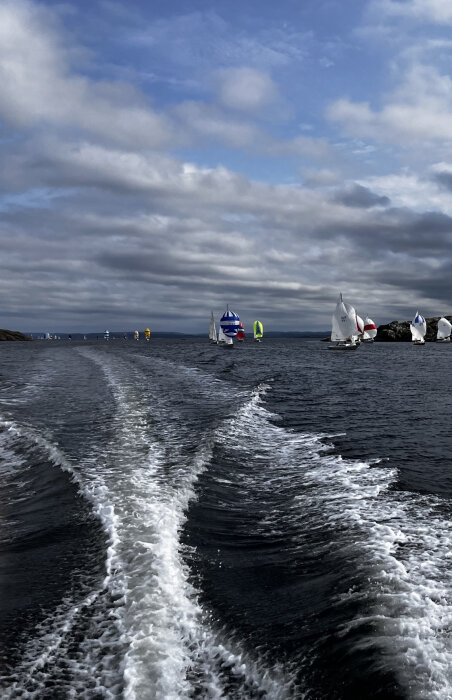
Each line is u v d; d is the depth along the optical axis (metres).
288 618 5.16
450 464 11.64
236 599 5.57
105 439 13.31
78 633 4.87
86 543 6.96
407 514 8.19
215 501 8.90
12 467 11.25
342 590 5.70
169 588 5.66
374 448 13.26
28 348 102.94
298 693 4.09
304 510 8.50
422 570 6.10
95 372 34.41
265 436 14.63
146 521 7.50
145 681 4.15
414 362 58.34
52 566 6.34
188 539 7.19
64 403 19.77
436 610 5.17
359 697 4.03
